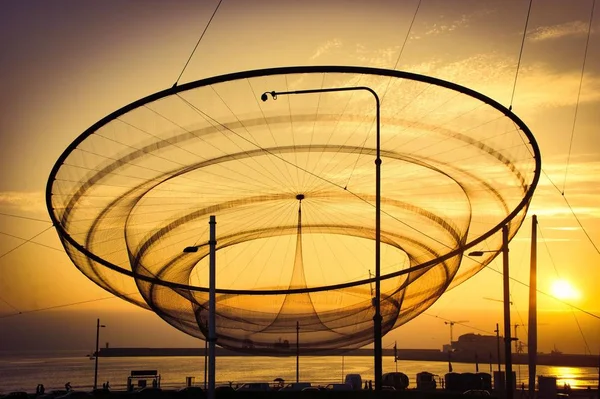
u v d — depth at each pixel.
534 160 40.78
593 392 76.50
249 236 49.72
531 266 58.06
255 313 50.81
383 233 49.53
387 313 49.75
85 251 43.62
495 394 63.69
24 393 66.75
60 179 40.16
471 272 51.41
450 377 75.25
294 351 51.97
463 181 43.62
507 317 40.97
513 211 42.12
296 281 51.75
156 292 48.50
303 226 49.69
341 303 50.72
